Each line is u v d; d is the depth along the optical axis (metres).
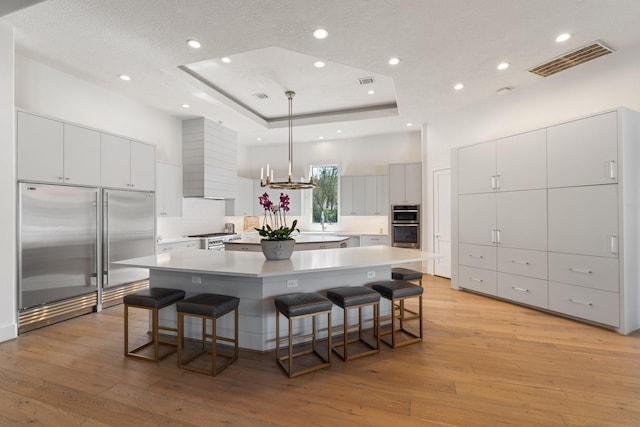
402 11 2.61
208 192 5.86
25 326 3.14
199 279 2.95
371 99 5.43
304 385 2.21
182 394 2.10
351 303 2.59
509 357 2.63
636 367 2.45
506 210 4.14
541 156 3.73
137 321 3.50
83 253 3.67
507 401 2.02
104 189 3.94
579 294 3.39
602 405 1.97
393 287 2.88
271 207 3.25
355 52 3.29
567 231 3.49
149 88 4.45
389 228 6.47
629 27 2.92
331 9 2.57
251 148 8.31
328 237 6.05
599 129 3.20
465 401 2.02
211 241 5.88
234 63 4.09
